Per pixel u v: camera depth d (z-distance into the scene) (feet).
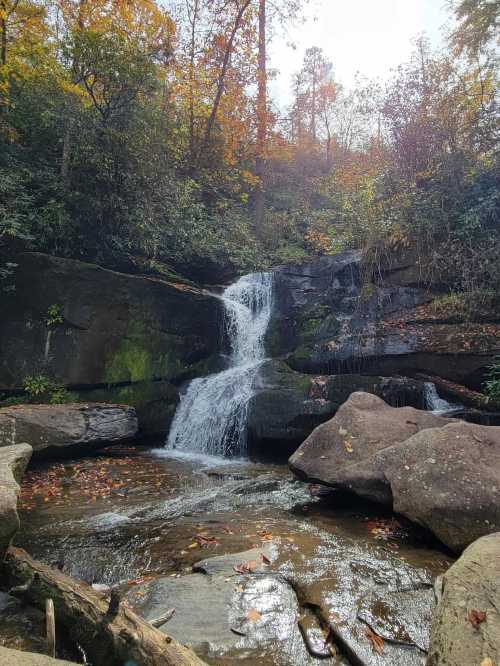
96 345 29.09
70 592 9.18
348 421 18.53
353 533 14.17
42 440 21.97
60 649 8.58
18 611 9.81
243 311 36.76
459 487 13.21
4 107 31.17
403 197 35.63
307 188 66.69
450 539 12.55
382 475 15.31
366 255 35.04
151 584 10.83
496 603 6.44
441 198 33.60
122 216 33.09
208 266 42.60
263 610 9.64
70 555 12.78
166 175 35.27
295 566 11.59
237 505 17.30
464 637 6.08
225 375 30.48
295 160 72.08
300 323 34.19
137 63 29.78
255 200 56.34
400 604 9.83
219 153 51.75
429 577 11.14
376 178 40.22
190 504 17.39
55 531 14.53
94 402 28.17
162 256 38.22
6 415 21.63
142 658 7.27
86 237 32.58
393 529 14.55
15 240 28.99
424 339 27.76
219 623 9.17
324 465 17.28
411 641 8.64
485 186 32.96
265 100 54.03
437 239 33.37
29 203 29.19
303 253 48.39
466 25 37.47
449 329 27.94
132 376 29.78
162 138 34.71
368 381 25.80
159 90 34.55
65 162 31.35
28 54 31.68
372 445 17.22
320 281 36.73
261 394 27.07
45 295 28.58
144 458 25.34
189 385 31.48
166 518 15.78
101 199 32.55
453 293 30.66
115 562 12.36
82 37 28.35
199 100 48.55
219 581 10.77
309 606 9.86
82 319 28.96
